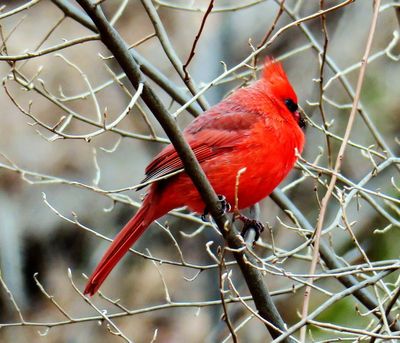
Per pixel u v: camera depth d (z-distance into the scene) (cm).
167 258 1454
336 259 817
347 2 684
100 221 1475
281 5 759
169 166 785
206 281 1421
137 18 1495
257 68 824
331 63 873
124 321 1409
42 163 1443
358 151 1334
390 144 1345
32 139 1445
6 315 1399
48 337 1382
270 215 1270
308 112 1321
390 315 759
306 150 1315
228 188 795
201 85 906
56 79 1436
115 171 1470
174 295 1428
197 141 802
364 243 1286
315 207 1298
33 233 1454
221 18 1448
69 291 1430
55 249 1458
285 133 808
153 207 796
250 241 812
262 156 795
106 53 1476
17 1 1516
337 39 1405
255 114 809
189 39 1462
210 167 794
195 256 1448
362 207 1309
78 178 1466
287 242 1258
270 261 788
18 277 1419
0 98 1430
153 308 767
